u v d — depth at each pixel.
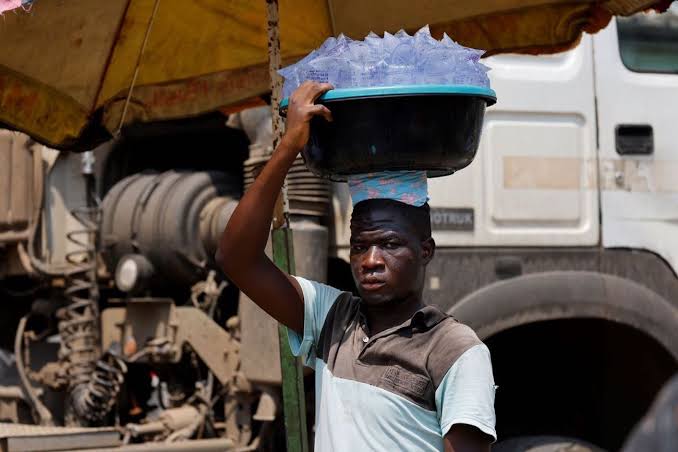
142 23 3.39
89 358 4.92
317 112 2.35
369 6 3.52
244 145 5.04
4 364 5.58
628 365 4.70
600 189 4.51
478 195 4.34
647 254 4.57
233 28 3.56
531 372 4.73
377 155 2.36
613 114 4.56
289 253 2.92
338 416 2.32
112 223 4.89
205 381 4.66
